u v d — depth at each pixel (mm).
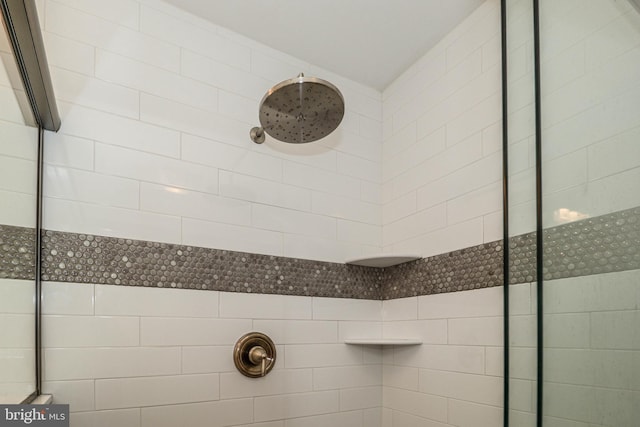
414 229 1923
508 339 1368
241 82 1837
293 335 1778
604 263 1072
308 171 1949
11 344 1122
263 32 1850
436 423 1671
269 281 1763
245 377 1646
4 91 1039
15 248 1193
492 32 1648
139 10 1649
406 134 2041
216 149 1733
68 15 1515
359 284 1995
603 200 1097
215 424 1558
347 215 2027
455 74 1800
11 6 849
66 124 1458
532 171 1367
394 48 1941
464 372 1584
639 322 972
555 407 1165
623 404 991
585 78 1183
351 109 2135
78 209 1437
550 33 1308
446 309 1698
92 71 1530
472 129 1691
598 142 1128
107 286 1445
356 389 1894
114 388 1407
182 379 1522
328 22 1780
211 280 1635
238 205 1747
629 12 1068
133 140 1568
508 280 1395
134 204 1534
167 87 1665
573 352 1129
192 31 1751
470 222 1650
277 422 1683
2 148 1072
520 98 1429
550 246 1230
